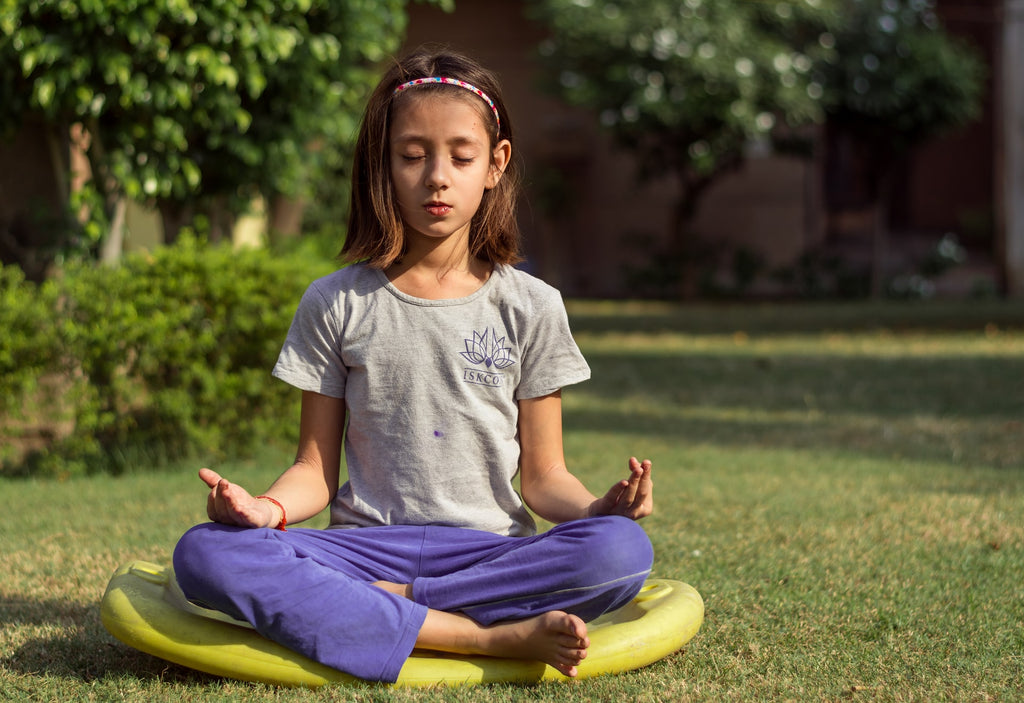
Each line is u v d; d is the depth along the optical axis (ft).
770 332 35.76
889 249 56.18
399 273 7.42
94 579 9.67
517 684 6.88
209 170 18.56
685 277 48.08
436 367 7.22
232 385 15.65
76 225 16.33
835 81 43.93
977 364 26.68
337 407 7.52
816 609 8.64
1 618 8.48
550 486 7.42
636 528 6.84
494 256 7.61
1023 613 8.54
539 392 7.48
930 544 10.80
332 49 16.89
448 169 7.02
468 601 6.91
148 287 15.47
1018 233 47.62
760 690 6.86
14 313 14.69
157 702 6.58
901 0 45.14
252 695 6.64
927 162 63.00
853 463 15.64
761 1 42.27
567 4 41.45
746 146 44.39
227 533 6.67
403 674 6.77
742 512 12.36
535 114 51.85
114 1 14.20
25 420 15.14
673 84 40.88
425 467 7.19
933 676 7.14
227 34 15.43
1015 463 15.53
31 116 17.12
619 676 7.04
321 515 12.45
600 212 52.26
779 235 50.75
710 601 8.86
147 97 15.40
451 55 7.42
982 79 47.24
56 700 6.63
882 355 29.01
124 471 15.34
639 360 28.68
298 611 6.60
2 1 14.30
